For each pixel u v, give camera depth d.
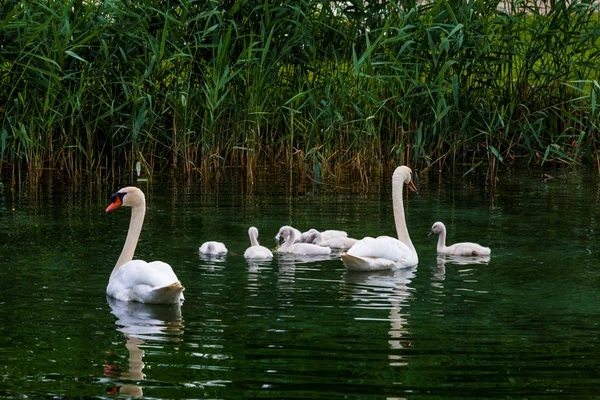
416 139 21.41
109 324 9.95
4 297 11.01
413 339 9.50
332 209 17.52
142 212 11.85
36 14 19.19
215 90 20.27
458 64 22.12
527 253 13.79
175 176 21.42
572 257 13.48
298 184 20.39
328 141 21.12
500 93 23.41
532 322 10.12
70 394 7.97
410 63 20.39
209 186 20.05
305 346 9.25
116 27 20.34
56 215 16.47
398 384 8.23
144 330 9.74
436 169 22.83
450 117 22.62
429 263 13.34
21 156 19.91
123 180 20.75
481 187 20.30
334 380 8.32
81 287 11.52
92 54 20.89
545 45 23.33
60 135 21.25
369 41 20.97
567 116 23.84
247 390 8.08
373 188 19.94
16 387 8.13
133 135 20.69
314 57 20.66
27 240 14.30
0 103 21.05
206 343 9.33
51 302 10.82
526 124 23.86
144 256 13.45
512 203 18.27
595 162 23.91
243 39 21.25
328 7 20.97
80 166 20.69
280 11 21.06
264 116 22.30
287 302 10.94
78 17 20.17
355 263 12.72
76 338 9.47
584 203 18.17
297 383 8.24
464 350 9.15
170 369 8.58
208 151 21.09
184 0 19.95
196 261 13.23
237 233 15.27
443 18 21.55
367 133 20.75
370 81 21.19
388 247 13.05
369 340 9.45
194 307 10.70
